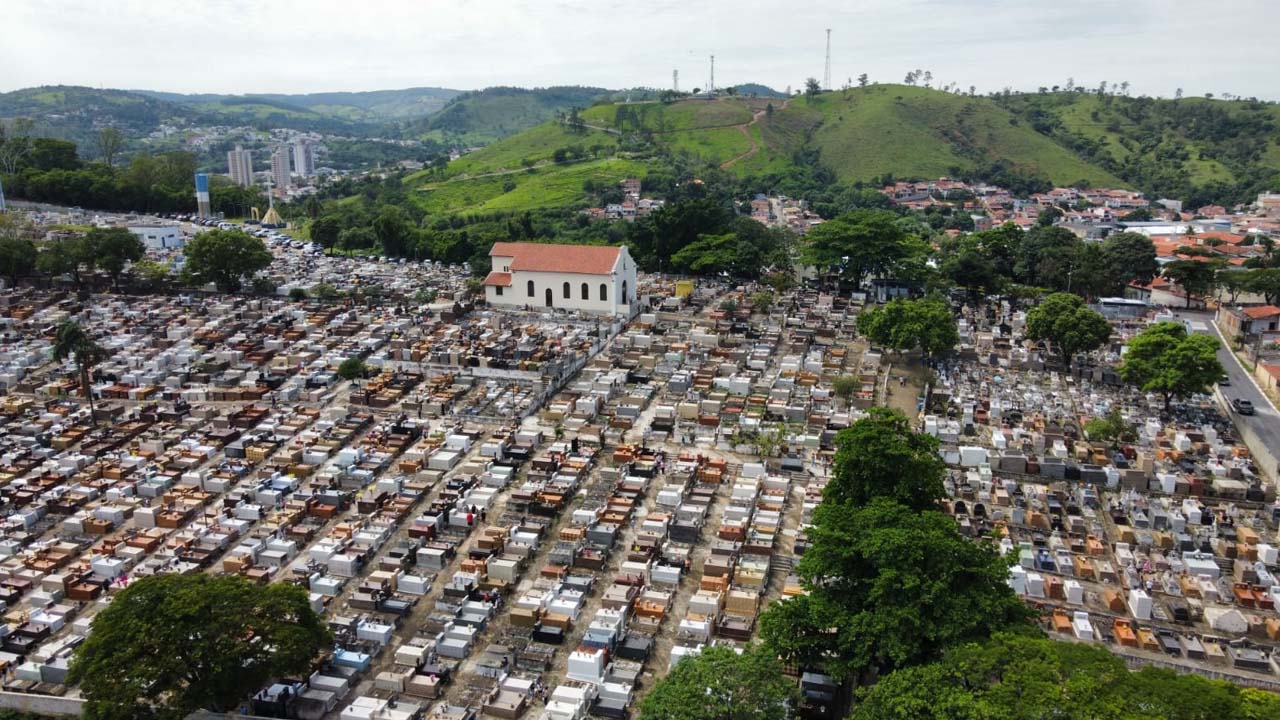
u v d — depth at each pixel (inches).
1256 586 3189.0
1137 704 1878.7
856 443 3053.6
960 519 3617.1
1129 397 5359.3
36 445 4224.9
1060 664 2026.3
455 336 5989.2
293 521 3548.2
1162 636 2906.0
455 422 4601.4
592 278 6747.1
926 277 7765.8
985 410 4931.1
